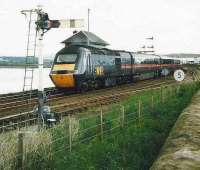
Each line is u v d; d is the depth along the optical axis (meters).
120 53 41.56
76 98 26.55
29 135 9.70
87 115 18.55
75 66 30.84
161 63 60.72
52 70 31.45
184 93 25.23
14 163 8.70
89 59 32.34
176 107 19.42
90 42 55.44
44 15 13.21
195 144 8.93
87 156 10.56
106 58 36.47
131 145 12.09
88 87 33.25
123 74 42.06
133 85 41.62
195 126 10.73
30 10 13.22
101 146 11.50
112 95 28.64
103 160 10.47
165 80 51.91
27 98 27.61
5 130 14.09
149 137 12.96
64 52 31.67
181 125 10.93
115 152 11.24
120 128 14.22
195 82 29.06
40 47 13.39
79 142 11.75
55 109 20.03
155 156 11.43
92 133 13.19
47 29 13.32
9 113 19.14
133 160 10.89
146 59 51.56
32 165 9.05
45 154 9.46
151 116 16.92
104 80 36.78
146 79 54.81
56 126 12.70
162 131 14.62
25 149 8.99
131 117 16.47
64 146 11.13
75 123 12.87
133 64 45.44
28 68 16.09
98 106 22.17
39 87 13.57
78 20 13.39
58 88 32.12
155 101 21.22
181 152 8.17
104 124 13.94
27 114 17.41
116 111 18.25
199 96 19.80
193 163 7.45
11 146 8.87
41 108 13.59
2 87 54.53
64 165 9.77
